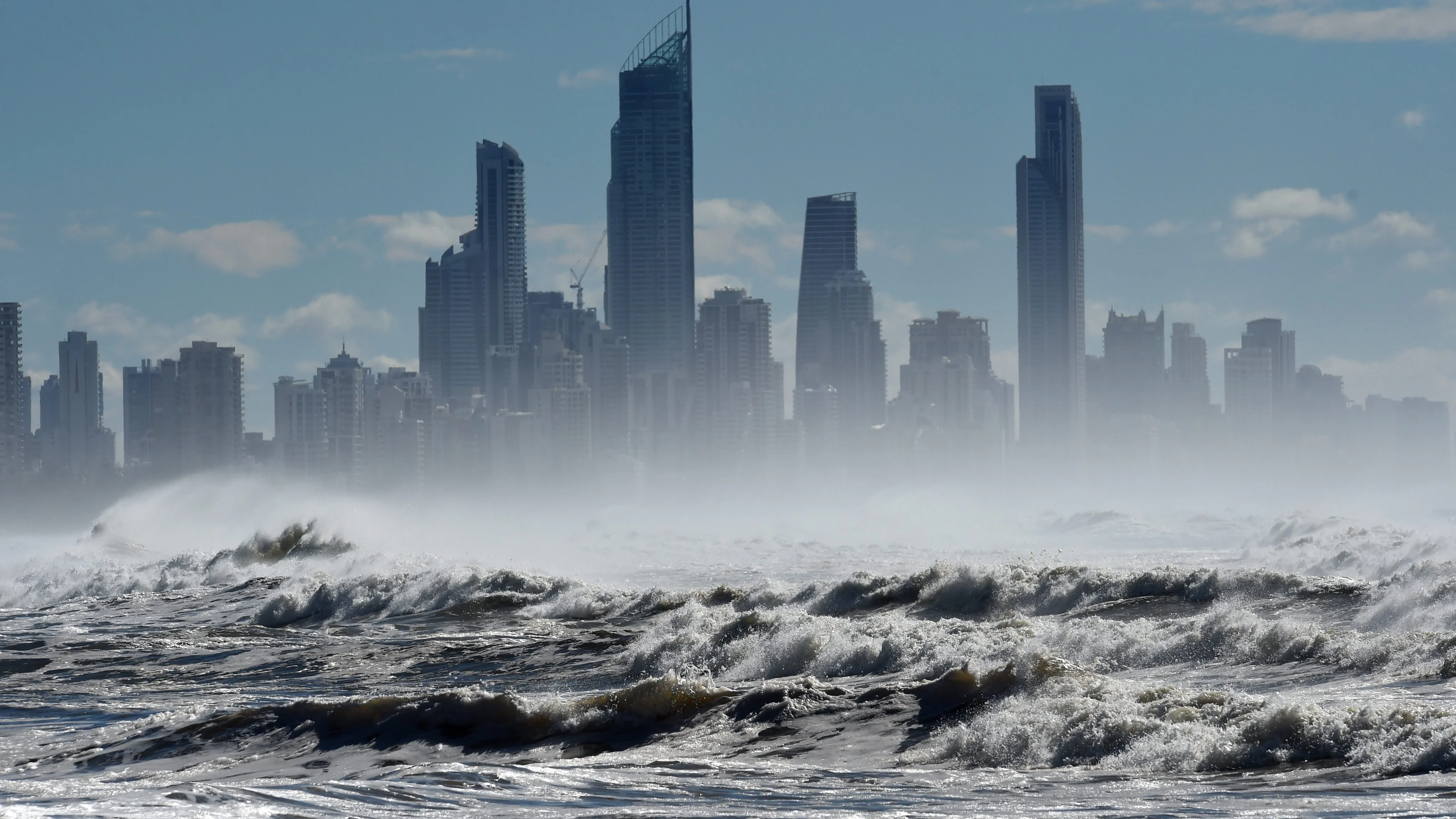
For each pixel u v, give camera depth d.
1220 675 65.75
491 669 88.44
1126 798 44.62
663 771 53.47
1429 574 87.50
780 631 82.62
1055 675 59.12
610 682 81.56
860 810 45.12
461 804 48.72
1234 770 47.41
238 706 79.31
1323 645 67.62
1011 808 44.22
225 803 49.84
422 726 63.72
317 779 56.78
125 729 70.06
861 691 61.91
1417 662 63.22
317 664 93.88
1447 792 41.88
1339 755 47.19
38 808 49.56
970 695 59.19
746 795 48.41
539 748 60.28
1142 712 53.25
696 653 83.12
